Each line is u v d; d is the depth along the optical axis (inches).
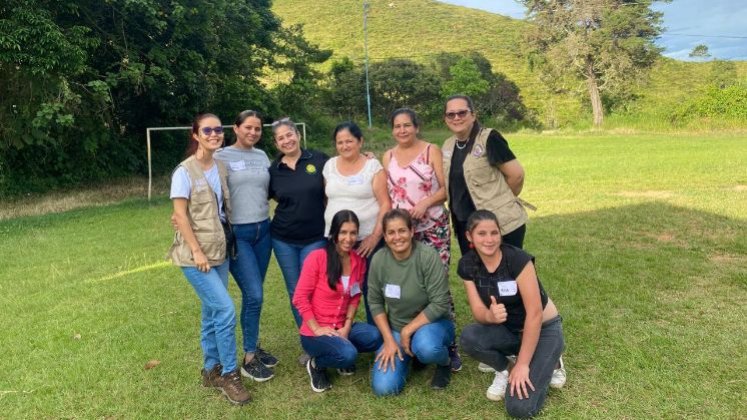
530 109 1636.3
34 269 269.0
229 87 799.1
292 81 1147.3
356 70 1617.9
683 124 1240.8
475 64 1659.7
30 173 570.3
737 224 278.2
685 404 119.3
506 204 141.1
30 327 186.9
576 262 230.5
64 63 451.8
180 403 133.7
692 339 150.5
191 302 207.6
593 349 148.3
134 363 156.5
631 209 332.5
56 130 561.3
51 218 429.1
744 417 114.3
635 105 1518.2
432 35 2368.4
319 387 135.9
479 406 125.7
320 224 147.9
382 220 132.3
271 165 148.5
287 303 202.5
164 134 735.7
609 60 1398.9
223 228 134.6
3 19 432.1
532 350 121.6
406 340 133.6
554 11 1473.9
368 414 125.3
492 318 124.9
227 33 709.3
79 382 145.6
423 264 133.6
